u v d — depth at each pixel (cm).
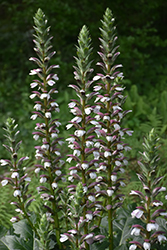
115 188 211
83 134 187
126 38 729
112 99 200
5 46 980
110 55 190
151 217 167
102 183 209
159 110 614
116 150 206
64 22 755
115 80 227
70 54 868
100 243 210
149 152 160
